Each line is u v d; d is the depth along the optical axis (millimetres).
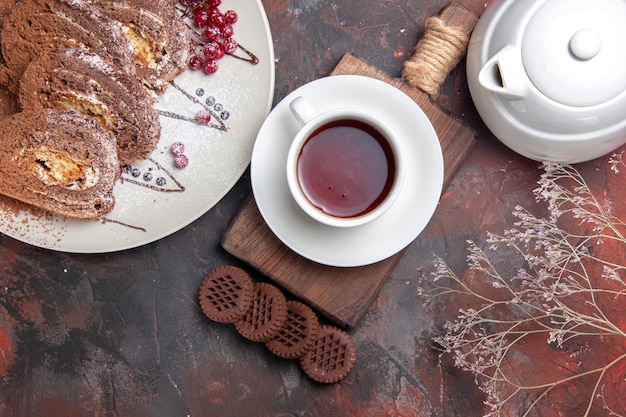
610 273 684
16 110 713
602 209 722
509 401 721
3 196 702
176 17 699
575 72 615
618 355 716
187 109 712
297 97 638
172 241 732
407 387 725
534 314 722
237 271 702
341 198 646
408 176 663
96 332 732
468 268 726
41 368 731
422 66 695
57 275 732
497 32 650
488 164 726
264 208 665
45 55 675
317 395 727
